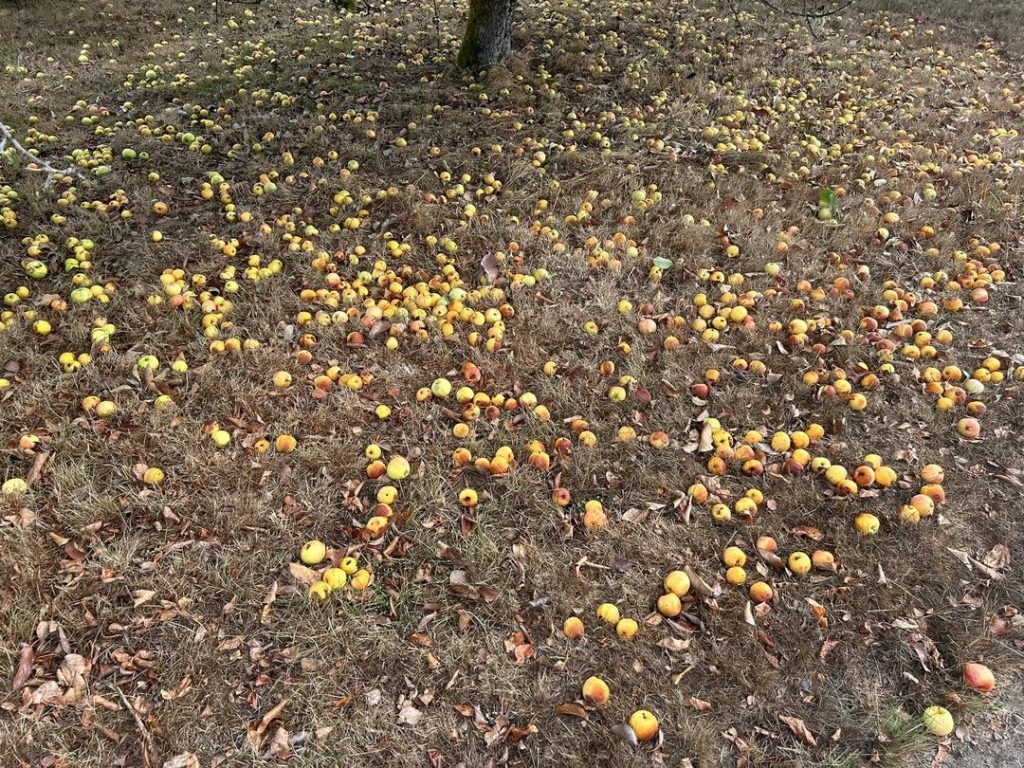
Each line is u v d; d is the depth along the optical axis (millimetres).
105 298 5211
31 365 4621
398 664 3176
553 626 3318
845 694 3109
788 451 4203
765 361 4895
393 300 5379
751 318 5172
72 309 5137
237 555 3576
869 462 4086
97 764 2812
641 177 7023
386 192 6680
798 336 4980
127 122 8242
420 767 2852
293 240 6004
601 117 8164
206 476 3941
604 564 3582
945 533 3727
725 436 4219
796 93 9258
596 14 12328
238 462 4051
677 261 5891
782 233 6160
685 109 8461
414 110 8367
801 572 3535
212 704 3020
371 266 5816
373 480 4020
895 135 8055
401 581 3502
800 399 4602
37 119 8188
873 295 5527
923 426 4383
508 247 6027
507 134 7855
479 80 9203
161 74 9984
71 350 4832
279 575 3516
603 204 6578
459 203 6602
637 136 7820
